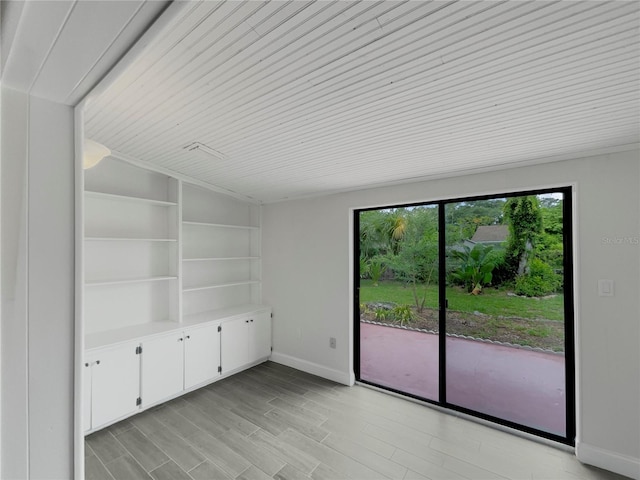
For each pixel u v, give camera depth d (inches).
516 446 92.7
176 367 119.5
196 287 138.9
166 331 116.8
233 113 72.8
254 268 170.1
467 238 112.8
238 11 42.1
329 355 141.1
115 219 120.3
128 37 21.1
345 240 137.3
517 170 98.4
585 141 79.2
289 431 100.0
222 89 62.8
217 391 127.6
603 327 84.2
